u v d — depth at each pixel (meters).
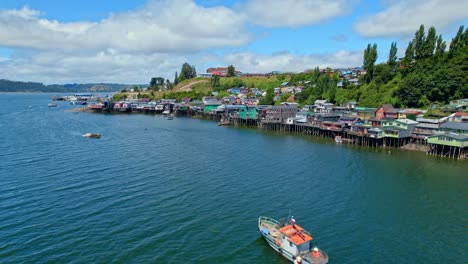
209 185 55.53
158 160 73.38
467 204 47.94
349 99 150.62
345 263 33.03
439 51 133.12
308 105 153.12
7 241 35.94
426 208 46.47
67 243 35.78
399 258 33.91
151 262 32.72
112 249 34.81
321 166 68.81
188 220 41.88
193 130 127.44
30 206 45.38
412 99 118.19
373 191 53.12
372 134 90.38
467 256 34.34
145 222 41.09
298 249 33.00
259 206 46.62
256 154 80.81
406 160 74.50
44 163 68.94
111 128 129.62
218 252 34.84
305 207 46.41
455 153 76.69
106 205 46.16
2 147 85.62
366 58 159.62
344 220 42.41
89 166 67.00
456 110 98.44
